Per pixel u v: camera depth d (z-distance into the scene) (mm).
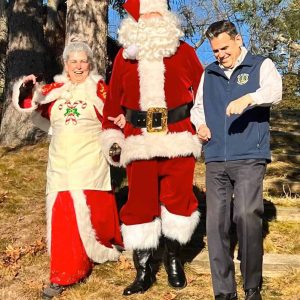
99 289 4262
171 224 4266
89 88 4492
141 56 4156
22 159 7195
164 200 4281
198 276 4488
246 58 3693
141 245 4223
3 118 8125
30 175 6621
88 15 7195
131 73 4199
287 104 16828
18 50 8422
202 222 5520
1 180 6422
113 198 4648
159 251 4828
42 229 5281
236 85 3688
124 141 4312
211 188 3799
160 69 4148
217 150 3736
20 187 6293
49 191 4430
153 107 4129
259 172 3666
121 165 4363
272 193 6449
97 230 4480
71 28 7238
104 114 4379
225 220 3812
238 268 4480
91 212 4414
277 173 7094
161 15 4234
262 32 14195
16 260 4711
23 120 7879
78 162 4402
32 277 4469
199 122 3830
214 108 3766
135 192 4227
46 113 4578
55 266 4250
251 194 3635
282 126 10055
